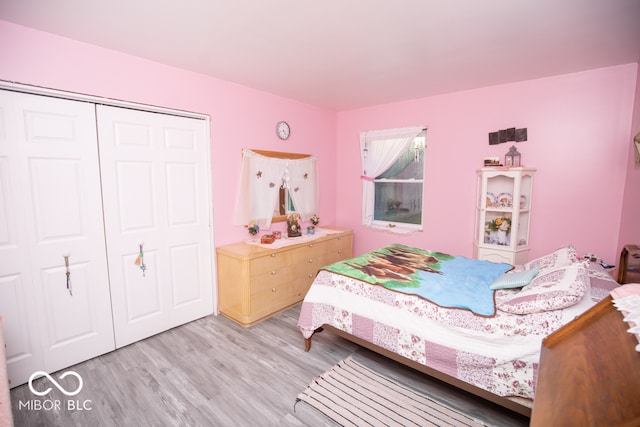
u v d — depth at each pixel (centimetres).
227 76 304
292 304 347
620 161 272
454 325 186
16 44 198
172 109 277
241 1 172
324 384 213
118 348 259
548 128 302
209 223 317
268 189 366
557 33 210
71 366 234
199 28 205
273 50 239
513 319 173
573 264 198
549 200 308
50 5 176
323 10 182
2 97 197
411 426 176
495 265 279
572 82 288
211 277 324
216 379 219
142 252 269
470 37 217
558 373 77
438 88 341
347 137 459
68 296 231
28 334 214
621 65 266
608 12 182
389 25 200
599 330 88
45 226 218
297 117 401
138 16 189
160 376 222
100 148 241
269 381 218
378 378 221
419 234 398
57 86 215
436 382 217
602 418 59
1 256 201
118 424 179
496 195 330
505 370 169
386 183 434
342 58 257
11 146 202
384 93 361
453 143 361
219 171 319
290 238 369
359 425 177
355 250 464
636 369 68
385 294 220
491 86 330
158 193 277
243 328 299
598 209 285
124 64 246
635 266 206
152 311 280
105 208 246
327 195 461
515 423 179
